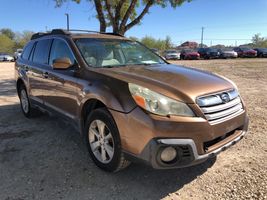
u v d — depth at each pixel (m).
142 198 3.16
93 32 5.25
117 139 3.31
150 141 2.99
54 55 4.89
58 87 4.52
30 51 6.02
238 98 3.73
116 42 4.88
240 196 3.14
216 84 3.51
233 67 21.05
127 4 11.55
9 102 8.02
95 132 3.77
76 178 3.57
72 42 4.47
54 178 3.58
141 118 3.04
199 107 3.12
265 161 3.94
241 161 3.95
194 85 3.34
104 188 3.36
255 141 4.64
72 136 5.04
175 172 3.70
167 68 4.14
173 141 2.96
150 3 10.57
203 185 3.38
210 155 3.17
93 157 3.83
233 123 3.45
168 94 3.10
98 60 4.27
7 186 3.41
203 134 3.08
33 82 5.51
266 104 7.29
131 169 3.78
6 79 14.23
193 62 29.45
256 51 39.91
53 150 4.43
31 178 3.58
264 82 11.83
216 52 37.47
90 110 4.01
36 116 6.24
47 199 3.14
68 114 4.38
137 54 4.86
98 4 10.20
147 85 3.21
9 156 4.23
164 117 2.99
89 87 3.71
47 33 5.52
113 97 3.33
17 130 5.41
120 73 3.64
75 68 4.19
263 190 3.23
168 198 3.15
